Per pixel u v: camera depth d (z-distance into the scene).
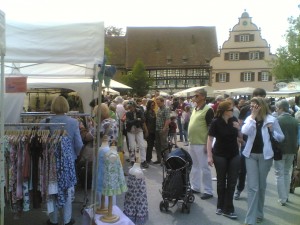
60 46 3.95
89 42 4.02
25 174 4.34
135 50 65.44
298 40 43.31
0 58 3.74
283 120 6.27
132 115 9.51
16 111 6.84
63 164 4.39
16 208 4.42
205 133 6.72
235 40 57.16
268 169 5.19
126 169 8.98
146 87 49.97
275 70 46.16
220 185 5.75
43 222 5.27
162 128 9.88
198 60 63.47
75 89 10.38
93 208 4.45
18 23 3.86
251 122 5.09
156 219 5.62
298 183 5.77
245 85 56.97
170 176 5.95
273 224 5.43
